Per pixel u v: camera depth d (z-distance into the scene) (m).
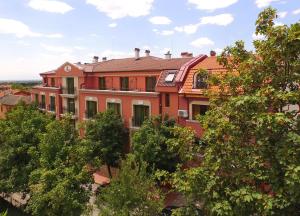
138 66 31.72
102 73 34.69
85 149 17.88
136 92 28.77
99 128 28.16
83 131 34.38
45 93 43.81
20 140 20.62
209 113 10.03
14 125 21.83
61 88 40.22
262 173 8.43
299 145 7.86
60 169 16.64
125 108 30.48
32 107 27.11
